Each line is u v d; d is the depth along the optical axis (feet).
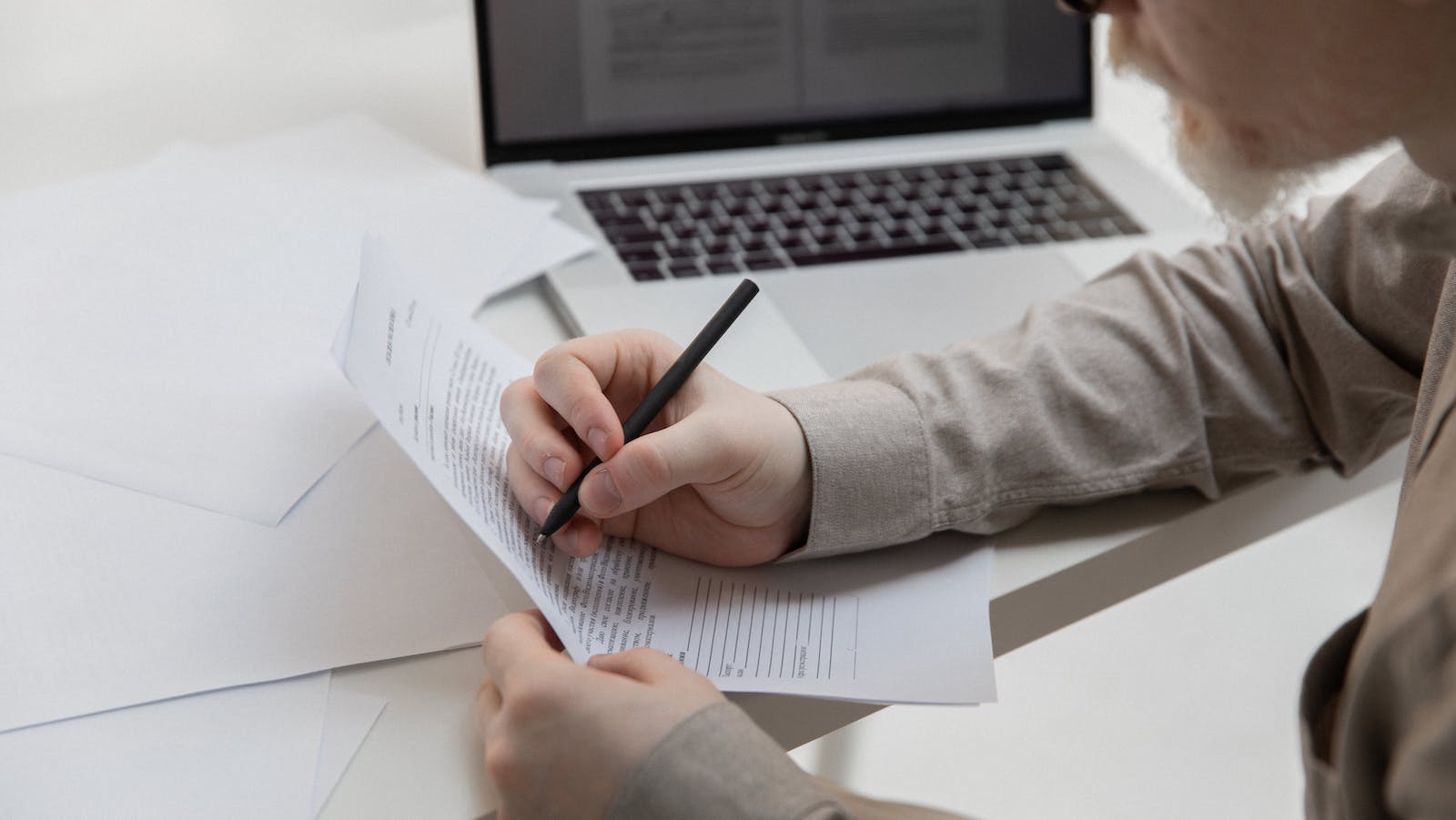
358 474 2.05
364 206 2.74
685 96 3.12
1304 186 1.60
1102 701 4.67
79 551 1.85
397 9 3.90
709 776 1.48
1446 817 1.17
